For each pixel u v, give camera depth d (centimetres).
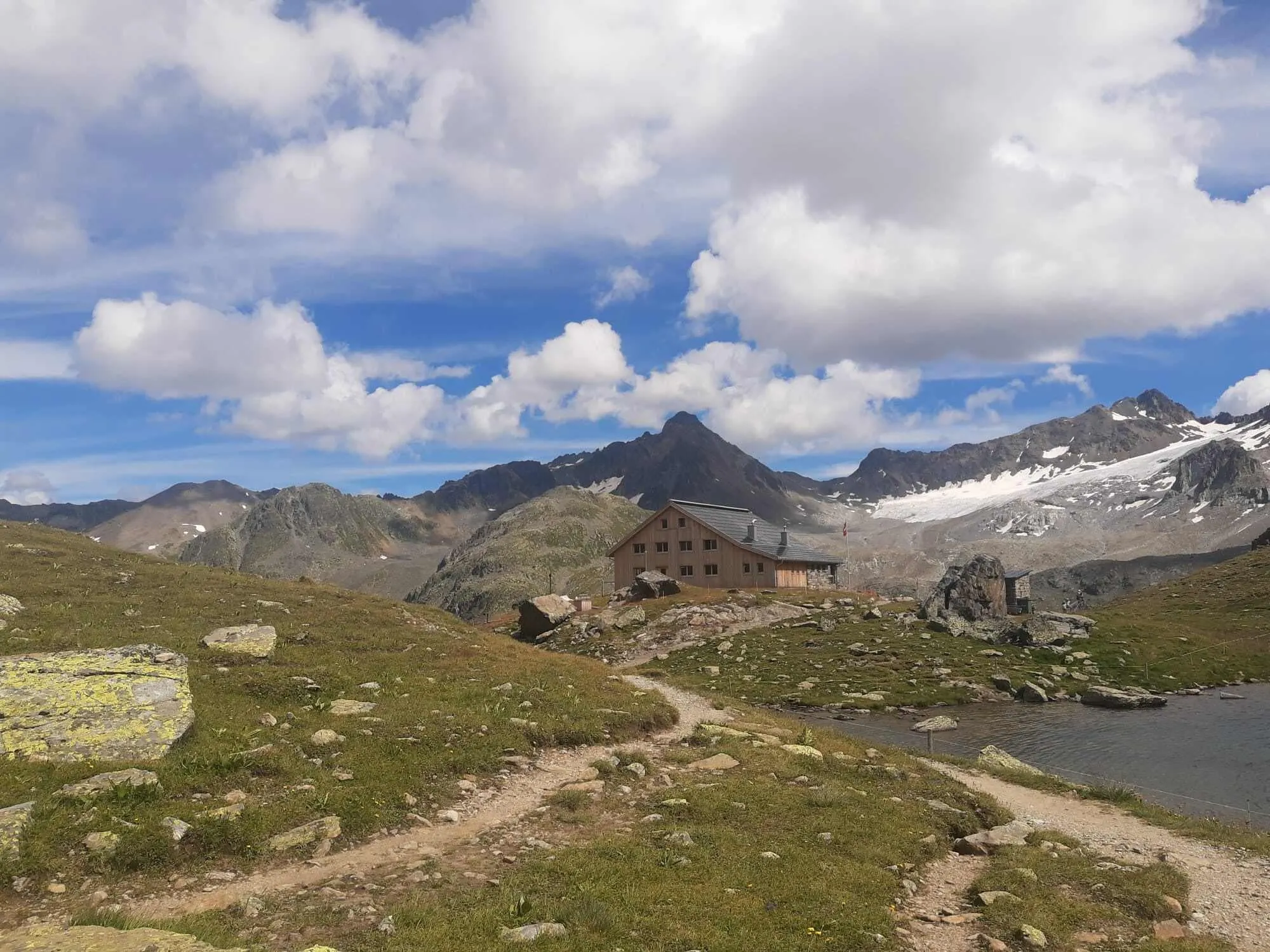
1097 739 4162
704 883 1545
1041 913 1562
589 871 1555
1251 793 3203
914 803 2361
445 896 1420
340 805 1798
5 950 948
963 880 1839
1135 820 2448
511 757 2417
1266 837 2294
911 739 4184
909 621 7300
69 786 1600
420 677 3244
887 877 1712
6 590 3856
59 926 1145
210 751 1944
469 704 2900
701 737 2952
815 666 6041
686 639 7356
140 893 1355
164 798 1669
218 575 5384
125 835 1469
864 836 1975
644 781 2348
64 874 1348
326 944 1200
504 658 4031
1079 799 2738
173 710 2030
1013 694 5391
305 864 1561
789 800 2184
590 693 3431
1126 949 1421
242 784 1831
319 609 4522
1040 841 2105
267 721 2322
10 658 2098
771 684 5628
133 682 2083
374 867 1572
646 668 5950
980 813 2434
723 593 9162
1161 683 5725
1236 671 6109
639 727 3102
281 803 1745
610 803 2106
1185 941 1453
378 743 2273
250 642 3231
